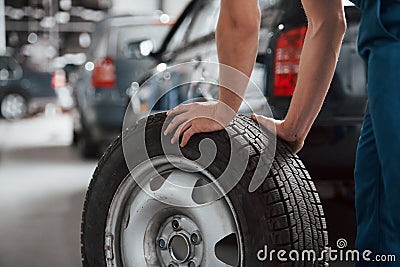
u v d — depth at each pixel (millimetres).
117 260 1528
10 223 3223
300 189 1451
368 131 1481
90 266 1569
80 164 5242
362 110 2281
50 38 14445
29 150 6285
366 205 1493
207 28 2971
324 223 1499
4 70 9727
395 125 1356
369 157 1472
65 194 3992
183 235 1451
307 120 1562
